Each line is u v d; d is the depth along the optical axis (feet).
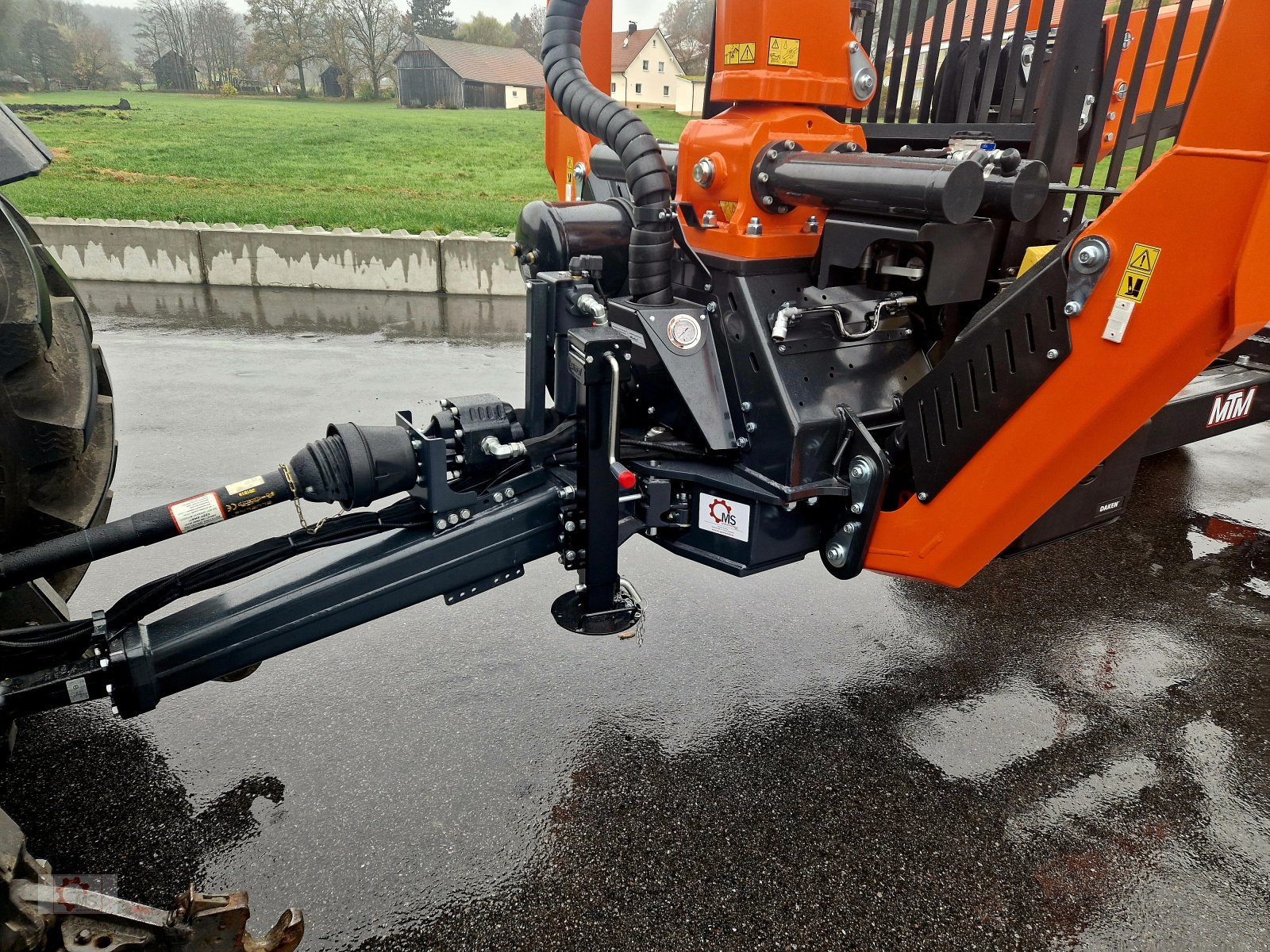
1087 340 5.90
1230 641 10.02
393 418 16.52
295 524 12.31
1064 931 6.22
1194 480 14.83
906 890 6.53
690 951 5.97
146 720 8.14
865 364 7.75
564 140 13.08
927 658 9.55
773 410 7.24
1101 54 9.70
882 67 10.11
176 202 41.65
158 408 16.89
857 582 11.18
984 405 6.58
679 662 9.30
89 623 5.82
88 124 89.97
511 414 7.02
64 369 6.32
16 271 5.43
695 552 8.06
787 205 7.43
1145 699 8.92
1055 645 9.87
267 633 6.16
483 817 7.07
